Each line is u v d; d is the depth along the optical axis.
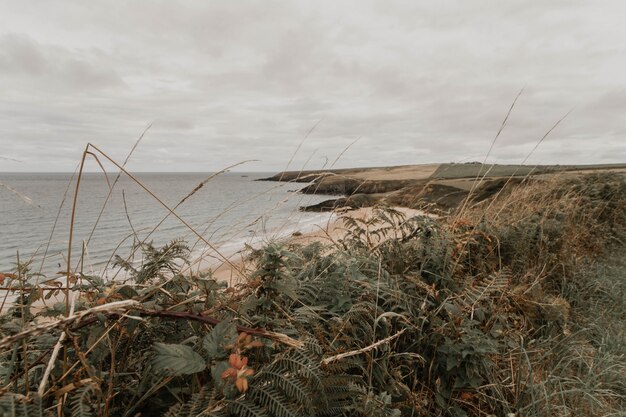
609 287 4.38
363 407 1.66
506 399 2.38
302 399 1.30
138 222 32.16
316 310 2.17
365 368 2.04
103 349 1.35
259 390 1.33
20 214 49.22
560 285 4.07
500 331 2.52
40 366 1.30
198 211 39.72
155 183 146.75
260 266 1.70
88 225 33.53
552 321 3.15
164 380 1.39
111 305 1.13
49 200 66.50
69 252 1.33
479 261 3.41
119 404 1.40
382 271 2.67
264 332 1.40
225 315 1.64
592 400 2.43
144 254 2.09
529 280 3.66
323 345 1.79
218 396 1.30
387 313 2.06
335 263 2.64
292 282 1.71
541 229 4.12
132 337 1.45
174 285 1.81
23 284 1.50
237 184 124.25
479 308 2.61
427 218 3.17
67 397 1.25
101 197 67.94
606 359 2.84
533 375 2.50
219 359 1.30
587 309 3.85
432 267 2.95
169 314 1.39
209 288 1.61
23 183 146.00
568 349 2.93
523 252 3.91
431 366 2.23
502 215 5.00
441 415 2.18
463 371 2.23
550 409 2.27
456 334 2.30
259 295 1.68
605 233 5.84
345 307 2.20
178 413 1.23
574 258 4.47
